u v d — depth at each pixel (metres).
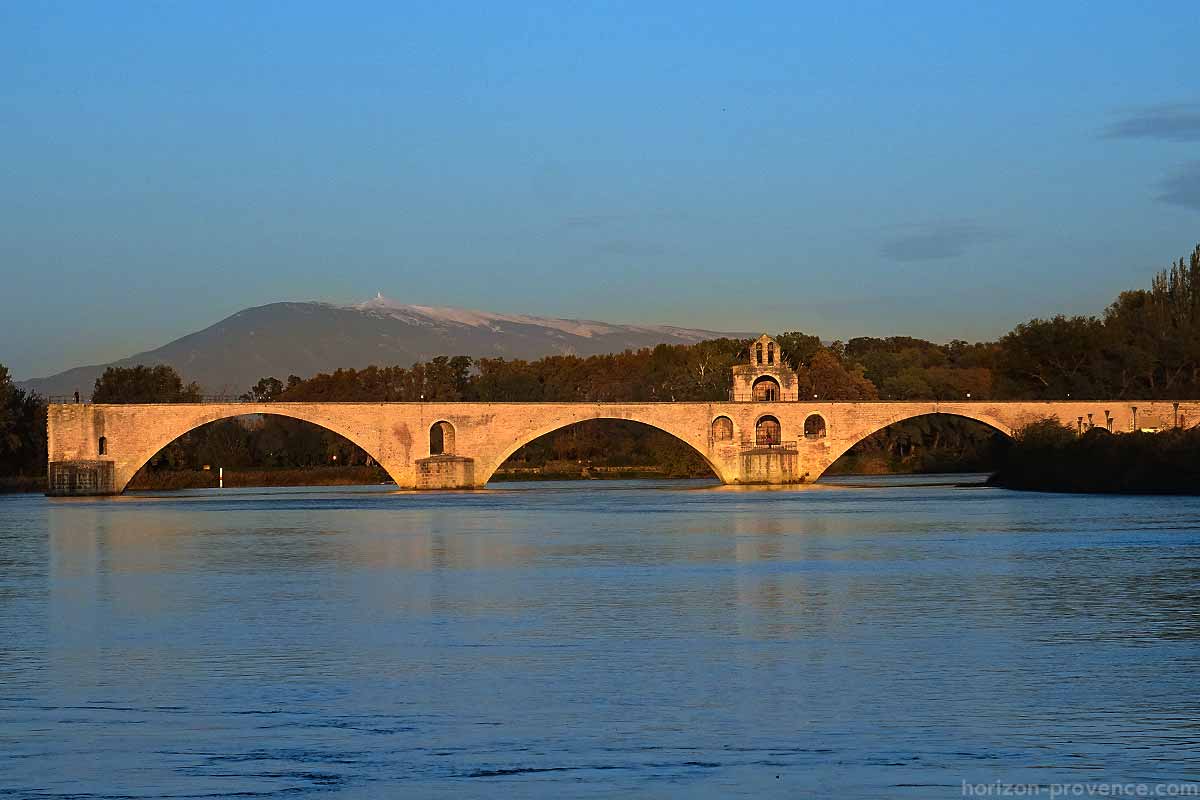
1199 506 181.38
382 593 95.69
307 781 46.62
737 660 67.88
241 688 61.75
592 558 120.19
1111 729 53.12
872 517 169.12
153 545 136.00
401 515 183.25
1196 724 53.88
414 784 46.19
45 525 164.88
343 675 64.69
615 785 45.94
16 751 50.72
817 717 55.41
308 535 148.25
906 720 54.81
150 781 46.66
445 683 62.59
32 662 68.62
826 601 89.19
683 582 100.75
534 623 80.56
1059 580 99.38
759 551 125.12
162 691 61.25
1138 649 70.38
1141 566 108.06
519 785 46.00
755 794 44.81
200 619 83.25
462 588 98.38
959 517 166.25
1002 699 58.50
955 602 88.12
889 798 44.28
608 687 61.50
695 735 52.69
